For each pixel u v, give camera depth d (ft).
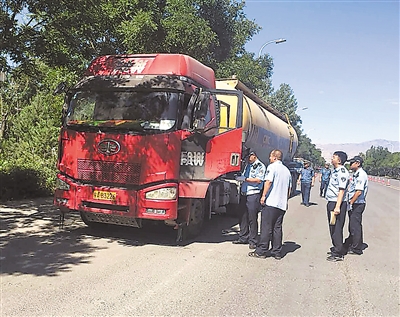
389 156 329.11
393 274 24.11
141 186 25.50
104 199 25.76
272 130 49.24
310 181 58.70
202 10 64.80
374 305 18.80
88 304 16.56
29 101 85.40
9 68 34.83
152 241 28.17
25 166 45.96
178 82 26.11
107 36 44.52
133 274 20.79
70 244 26.00
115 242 27.30
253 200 27.63
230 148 27.43
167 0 50.60
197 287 19.52
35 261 21.98
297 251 28.53
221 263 23.85
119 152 25.66
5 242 25.54
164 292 18.54
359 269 24.79
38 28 34.14
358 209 28.73
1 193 40.55
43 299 16.78
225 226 35.76
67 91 27.86
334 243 26.61
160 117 25.64
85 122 26.71
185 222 27.17
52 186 46.60
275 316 16.74
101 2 35.65
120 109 26.32
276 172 25.48
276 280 21.47
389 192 109.70
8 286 18.03
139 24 43.52
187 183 26.20
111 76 27.35
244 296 18.75
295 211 51.47
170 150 25.29
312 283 21.44
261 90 89.20
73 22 33.94
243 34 75.00
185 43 49.93
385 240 34.78
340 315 17.35
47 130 63.26
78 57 40.11
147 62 27.58
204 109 25.67
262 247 25.77
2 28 32.45
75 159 26.58
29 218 33.19
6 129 88.22
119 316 15.62
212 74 31.91
